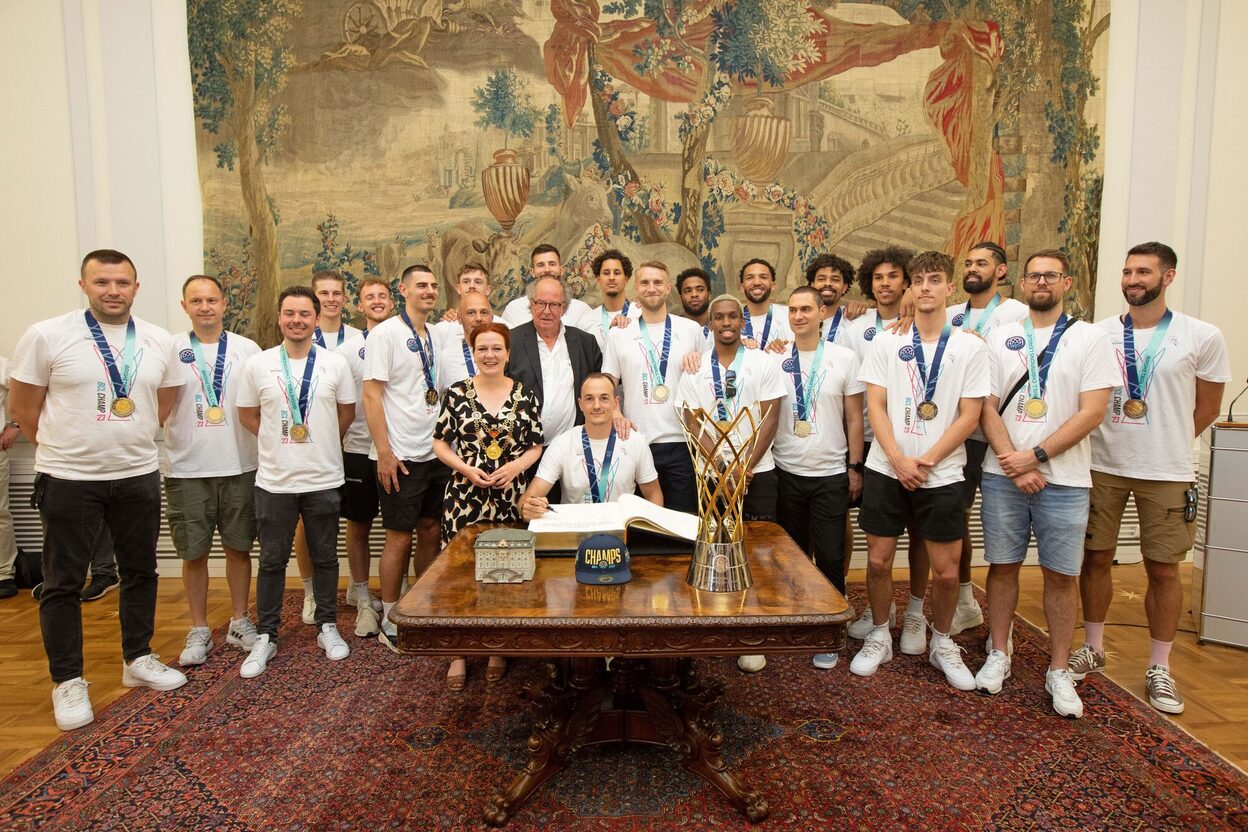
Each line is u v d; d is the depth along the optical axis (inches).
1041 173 172.4
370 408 122.9
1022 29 168.9
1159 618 106.3
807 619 63.9
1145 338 108.5
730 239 170.2
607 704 88.5
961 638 130.1
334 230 167.6
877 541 115.1
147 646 112.7
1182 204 176.2
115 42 163.5
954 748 91.8
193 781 85.4
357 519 139.5
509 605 67.2
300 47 164.4
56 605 99.4
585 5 165.0
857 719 99.6
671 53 166.6
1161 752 90.7
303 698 107.1
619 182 168.4
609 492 103.5
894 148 170.2
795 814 78.5
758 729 97.0
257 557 179.6
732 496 73.6
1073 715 99.3
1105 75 170.9
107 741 94.9
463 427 106.5
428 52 165.3
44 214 165.5
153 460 109.0
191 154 166.7
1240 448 122.4
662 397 120.3
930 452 107.0
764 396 115.9
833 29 167.3
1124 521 178.7
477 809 79.8
